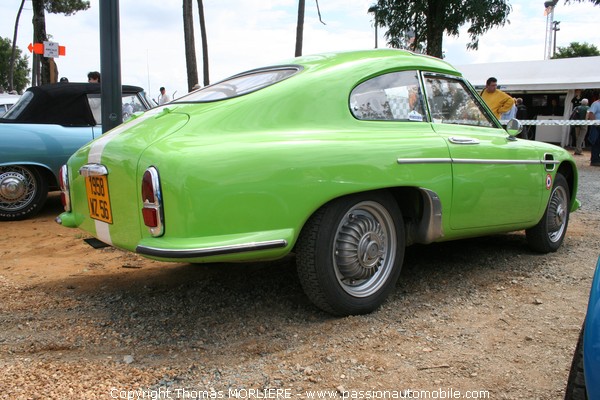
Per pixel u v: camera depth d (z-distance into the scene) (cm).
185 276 410
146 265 448
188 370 262
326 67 336
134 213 288
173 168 265
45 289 385
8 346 289
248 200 274
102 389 244
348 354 277
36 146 636
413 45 1221
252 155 277
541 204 439
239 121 297
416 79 374
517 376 254
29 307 347
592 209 701
